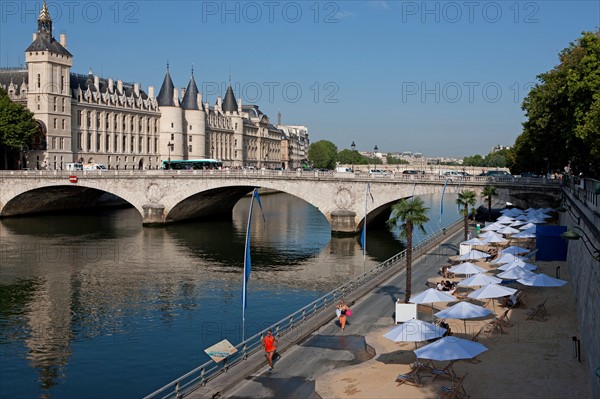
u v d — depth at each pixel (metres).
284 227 115.75
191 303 57.69
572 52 72.31
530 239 74.56
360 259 80.94
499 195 94.50
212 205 124.56
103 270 72.31
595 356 27.48
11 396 37.00
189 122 199.25
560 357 32.62
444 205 178.88
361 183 99.69
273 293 61.81
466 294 46.75
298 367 32.78
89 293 61.12
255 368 32.31
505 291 39.59
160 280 67.25
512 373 30.47
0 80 161.38
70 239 95.38
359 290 49.34
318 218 134.25
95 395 37.12
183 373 40.38
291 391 29.62
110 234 101.50
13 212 123.44
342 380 30.16
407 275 42.97
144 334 48.28
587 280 35.53
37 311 54.66
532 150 87.38
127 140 178.00
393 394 28.20
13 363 42.16
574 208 48.56
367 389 28.89
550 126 77.69
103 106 166.62
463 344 27.95
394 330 31.33
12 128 131.25
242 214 142.25
